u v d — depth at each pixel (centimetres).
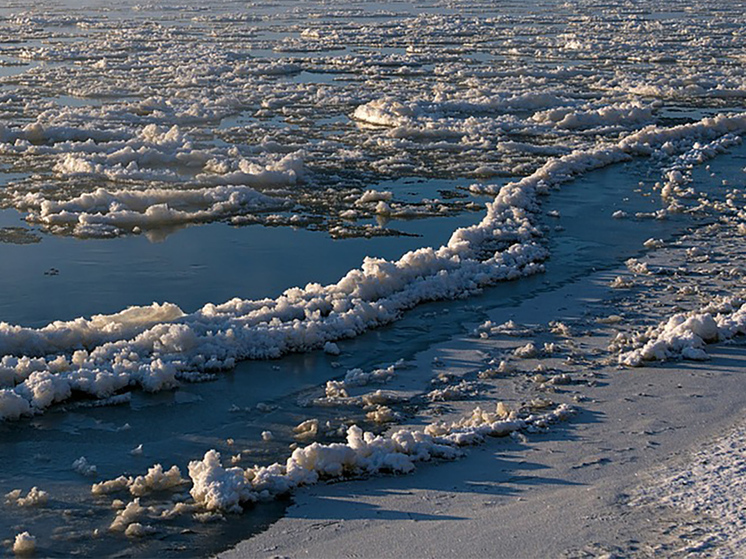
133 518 711
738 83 3114
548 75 3428
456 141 2252
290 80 3309
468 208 1669
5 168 1933
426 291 1208
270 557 651
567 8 7156
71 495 752
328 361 1026
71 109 2589
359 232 1519
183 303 1211
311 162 2005
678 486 718
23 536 670
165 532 692
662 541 636
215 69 3475
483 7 7300
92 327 1058
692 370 984
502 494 728
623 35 4978
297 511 715
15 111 2616
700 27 5331
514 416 877
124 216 1558
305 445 842
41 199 1675
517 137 2306
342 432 862
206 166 1950
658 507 686
